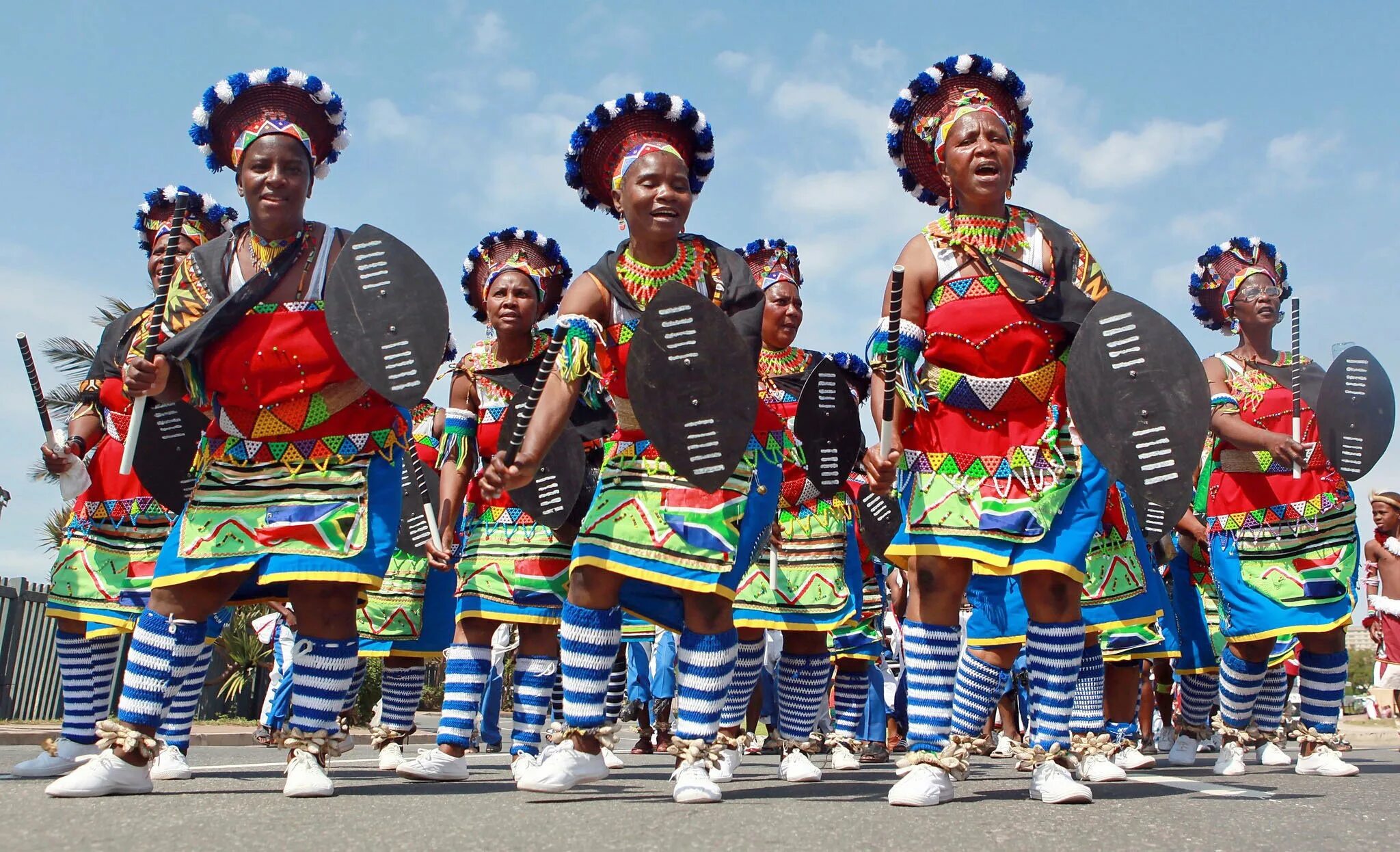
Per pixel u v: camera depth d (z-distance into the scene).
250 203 3.95
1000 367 3.90
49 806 3.23
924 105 4.48
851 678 6.62
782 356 6.48
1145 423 3.76
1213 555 5.88
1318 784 4.77
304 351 3.82
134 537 5.18
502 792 4.09
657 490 3.84
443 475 5.70
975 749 3.85
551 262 6.39
